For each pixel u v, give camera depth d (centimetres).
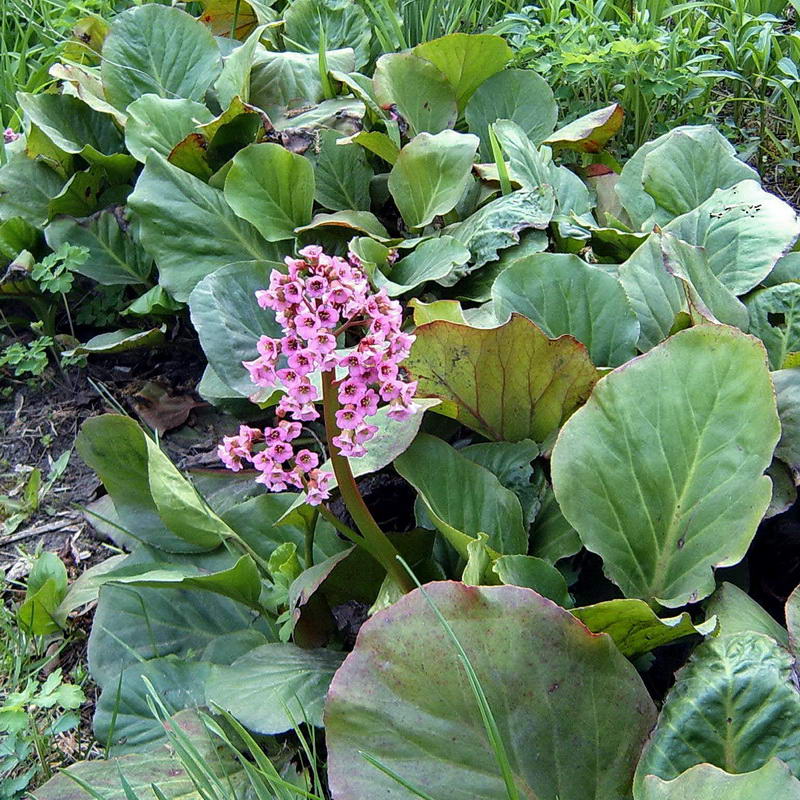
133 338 117
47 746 90
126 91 133
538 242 110
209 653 92
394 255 114
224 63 134
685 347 84
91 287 133
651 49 140
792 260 107
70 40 146
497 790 70
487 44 132
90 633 98
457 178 116
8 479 115
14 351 124
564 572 89
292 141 124
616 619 77
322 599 91
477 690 67
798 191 142
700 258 97
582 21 145
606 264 117
